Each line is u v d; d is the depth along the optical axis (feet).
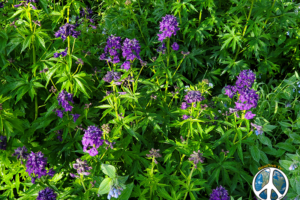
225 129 4.25
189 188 3.71
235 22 4.96
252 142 3.92
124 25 5.39
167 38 4.43
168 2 5.27
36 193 3.51
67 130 4.00
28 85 4.07
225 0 5.32
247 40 4.94
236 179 4.04
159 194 3.73
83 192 3.68
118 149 3.88
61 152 4.10
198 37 4.99
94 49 4.94
